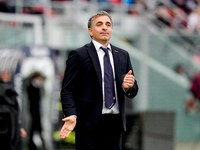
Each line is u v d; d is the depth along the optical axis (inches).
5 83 654.5
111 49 535.8
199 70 1503.4
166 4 1686.8
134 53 1421.0
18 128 653.9
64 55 1369.3
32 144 1230.9
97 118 517.0
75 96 530.0
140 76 1401.3
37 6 1531.7
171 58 1476.4
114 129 528.7
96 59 522.6
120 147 537.0
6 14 1482.5
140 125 959.0
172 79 1476.4
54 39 1374.3
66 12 1561.3
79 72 523.5
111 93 522.0
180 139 1485.0
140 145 954.7
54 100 1254.9
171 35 1478.8
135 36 1435.8
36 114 1235.9
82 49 528.1
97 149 522.9
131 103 1346.0
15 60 1176.8
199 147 1395.2
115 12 1587.1
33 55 1255.5
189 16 1708.9
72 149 1211.2
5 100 634.8
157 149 964.6
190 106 1494.8
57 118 1245.1
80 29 1477.6
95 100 520.4
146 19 1581.0
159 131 969.5
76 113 524.4
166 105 1473.9
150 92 1454.2
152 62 1450.5
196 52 1547.7
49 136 1238.9
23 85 1225.4
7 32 1337.4
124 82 510.0
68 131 511.8
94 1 1599.4
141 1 1648.6
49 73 1267.2
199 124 1497.3
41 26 1467.8
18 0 1510.8
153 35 1437.0
